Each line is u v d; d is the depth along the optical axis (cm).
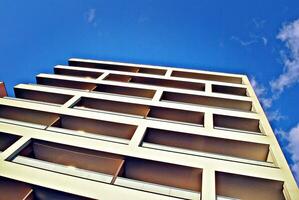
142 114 2102
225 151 1680
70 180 1225
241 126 1950
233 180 1328
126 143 1588
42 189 1206
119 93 2514
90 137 1622
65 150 1521
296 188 1208
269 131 1719
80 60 3356
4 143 1680
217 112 1958
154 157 1393
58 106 2022
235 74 2958
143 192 1164
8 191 1295
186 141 1695
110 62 3316
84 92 2309
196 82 2622
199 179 1388
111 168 1527
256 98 2278
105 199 1120
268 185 1293
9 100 2125
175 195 1260
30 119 2025
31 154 1596
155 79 2716
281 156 1453
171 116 2055
